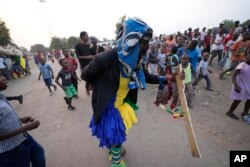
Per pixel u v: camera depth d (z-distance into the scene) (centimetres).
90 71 205
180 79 237
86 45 590
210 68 991
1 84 191
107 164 304
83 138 388
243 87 419
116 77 208
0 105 183
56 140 392
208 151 320
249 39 685
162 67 739
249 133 381
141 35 185
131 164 296
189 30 1306
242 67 410
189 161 297
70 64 627
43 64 741
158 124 420
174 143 345
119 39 200
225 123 424
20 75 1459
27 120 236
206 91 656
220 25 1157
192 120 439
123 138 224
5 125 185
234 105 440
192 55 618
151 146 339
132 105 253
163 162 298
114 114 221
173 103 298
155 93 650
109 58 201
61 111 555
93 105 227
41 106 633
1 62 1220
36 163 231
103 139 223
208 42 1128
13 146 194
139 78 227
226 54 939
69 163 315
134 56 190
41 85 1016
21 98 262
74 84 634
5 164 191
